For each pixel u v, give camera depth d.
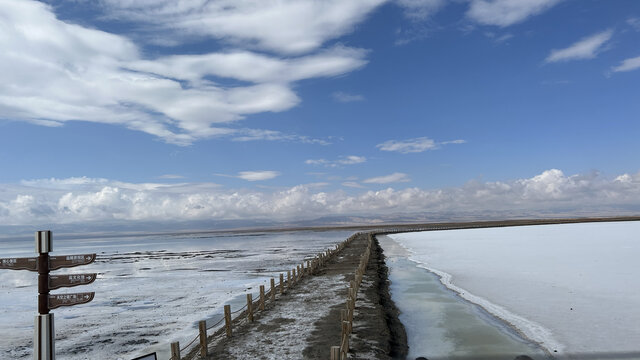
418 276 29.42
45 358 7.84
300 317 16.89
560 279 25.62
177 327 17.83
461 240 67.00
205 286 29.00
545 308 18.48
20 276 42.12
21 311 22.86
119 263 52.09
